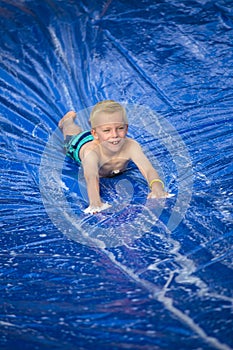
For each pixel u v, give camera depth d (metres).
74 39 18.48
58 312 9.15
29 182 13.51
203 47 18.00
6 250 11.05
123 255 10.60
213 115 15.20
